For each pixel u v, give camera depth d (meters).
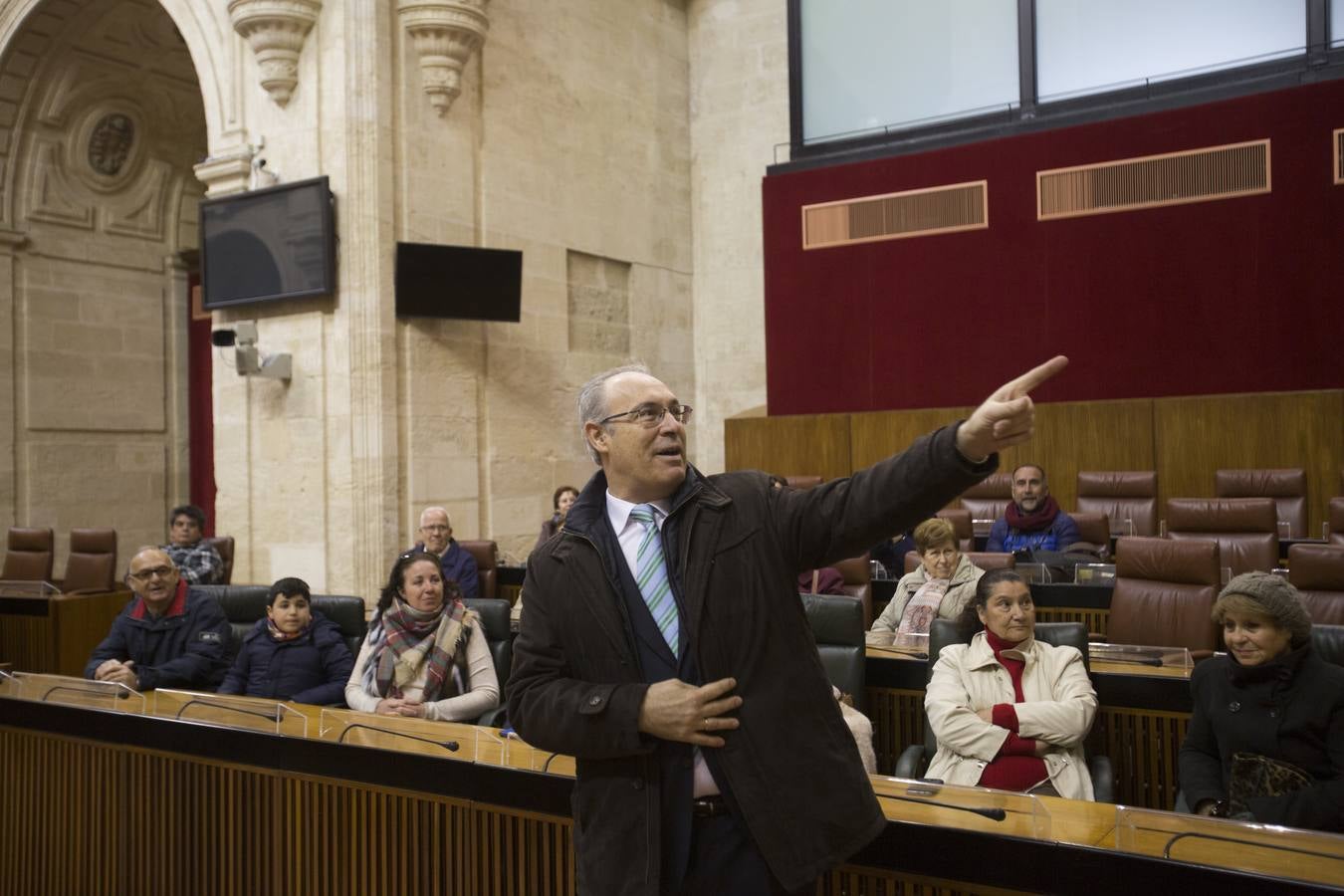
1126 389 8.11
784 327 9.40
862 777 1.61
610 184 9.88
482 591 6.36
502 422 8.52
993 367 8.56
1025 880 1.86
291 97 7.66
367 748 2.53
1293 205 7.56
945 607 4.20
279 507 7.73
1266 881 1.67
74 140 9.85
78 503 10.05
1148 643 4.16
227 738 2.74
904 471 1.44
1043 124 8.48
